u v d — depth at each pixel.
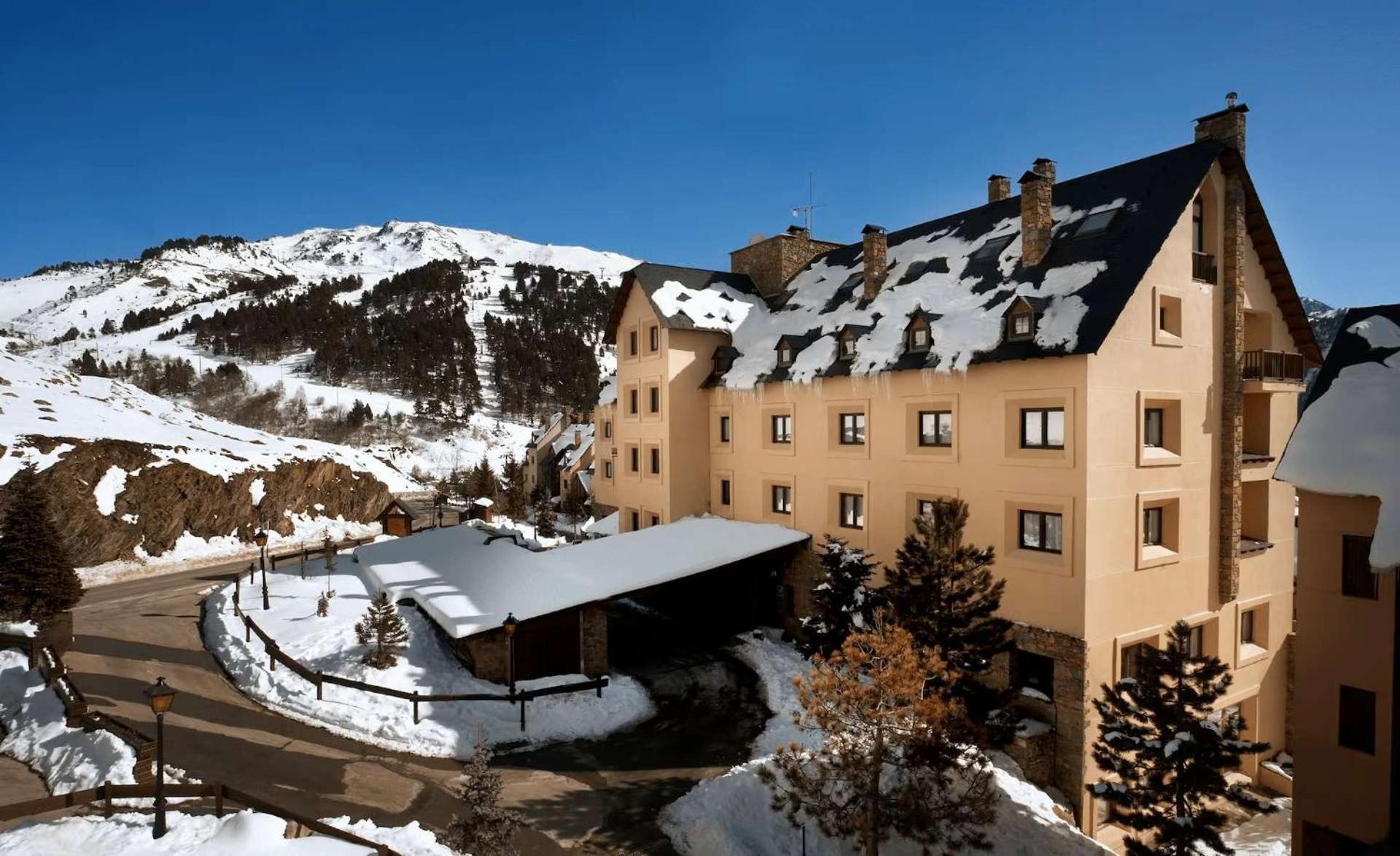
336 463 65.69
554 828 16.78
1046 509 21.56
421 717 21.28
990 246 27.78
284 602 32.97
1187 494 22.94
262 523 54.59
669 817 17.45
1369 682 16.06
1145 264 21.14
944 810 14.61
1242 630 25.33
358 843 13.21
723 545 30.38
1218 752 15.77
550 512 70.06
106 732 18.48
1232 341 23.75
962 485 24.25
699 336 36.47
